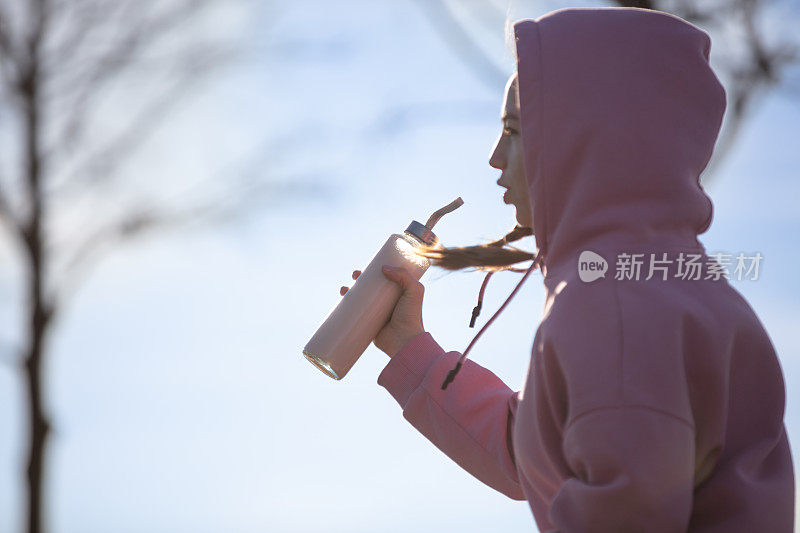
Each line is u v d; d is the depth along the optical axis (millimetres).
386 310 2996
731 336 2137
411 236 3020
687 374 2055
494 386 2963
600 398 1959
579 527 1935
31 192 10445
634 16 2338
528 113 2299
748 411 2193
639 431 1916
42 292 10586
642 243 2164
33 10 10422
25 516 10531
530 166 2303
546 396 2139
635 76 2260
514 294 2594
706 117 2301
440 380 2951
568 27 2324
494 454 2809
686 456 1947
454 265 2660
